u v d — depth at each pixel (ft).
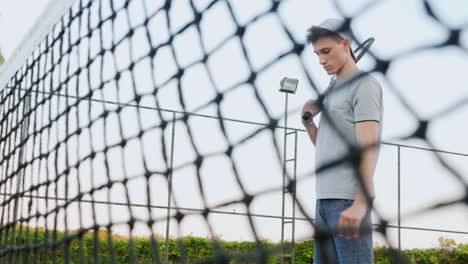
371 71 3.59
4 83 14.52
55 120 10.10
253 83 5.05
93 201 8.04
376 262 34.17
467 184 2.87
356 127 7.44
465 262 43.75
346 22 3.84
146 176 6.98
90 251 31.30
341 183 7.73
